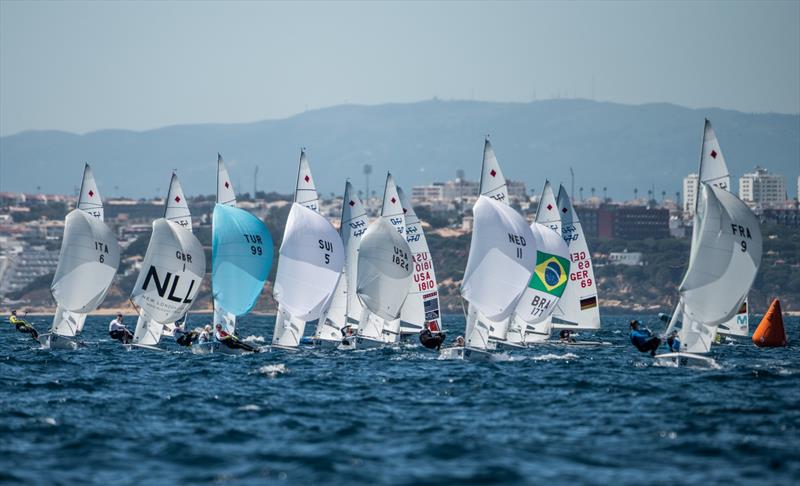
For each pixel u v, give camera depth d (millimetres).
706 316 179375
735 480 100812
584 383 168125
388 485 99125
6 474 101688
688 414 135875
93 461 108312
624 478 101688
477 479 101312
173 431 124312
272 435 122188
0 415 133875
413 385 168500
